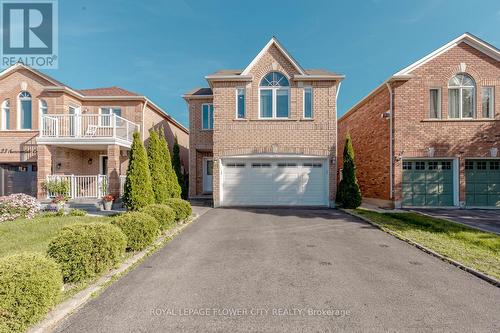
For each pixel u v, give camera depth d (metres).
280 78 14.45
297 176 14.30
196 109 17.92
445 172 13.76
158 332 3.33
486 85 13.53
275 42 14.34
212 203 15.60
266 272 5.23
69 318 3.61
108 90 18.64
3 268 3.22
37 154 14.05
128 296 4.22
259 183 14.36
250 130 14.30
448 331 3.40
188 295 4.28
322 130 14.21
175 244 7.16
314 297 4.24
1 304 2.96
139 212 7.03
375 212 12.11
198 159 18.14
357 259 6.03
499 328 3.47
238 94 14.50
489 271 5.18
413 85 13.67
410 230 8.60
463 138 13.52
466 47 13.65
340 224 9.76
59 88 15.17
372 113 16.03
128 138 15.51
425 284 4.75
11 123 15.72
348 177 13.62
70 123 14.77
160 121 20.25
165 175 13.35
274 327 3.45
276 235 8.14
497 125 13.47
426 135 13.59
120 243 5.30
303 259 6.00
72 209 11.72
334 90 14.27
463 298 4.25
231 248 6.80
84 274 4.51
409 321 3.61
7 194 15.09
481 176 13.66
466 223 9.70
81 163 16.23
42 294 3.31
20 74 15.75
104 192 13.69
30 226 8.42
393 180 13.64
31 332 3.20
